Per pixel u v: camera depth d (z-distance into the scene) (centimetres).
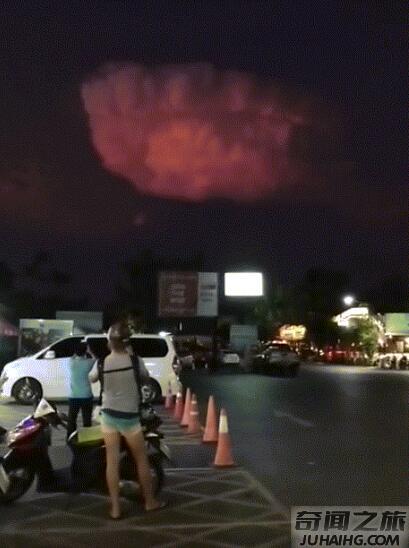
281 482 1136
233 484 1109
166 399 2225
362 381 3819
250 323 10612
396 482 1139
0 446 1367
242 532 857
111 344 899
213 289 7362
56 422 1005
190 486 1094
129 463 962
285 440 1571
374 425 1834
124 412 887
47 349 2336
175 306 7275
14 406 2277
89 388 1379
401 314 6875
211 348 6606
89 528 869
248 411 2177
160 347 2312
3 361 4828
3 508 959
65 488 989
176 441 1547
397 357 5684
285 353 4550
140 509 954
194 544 811
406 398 2653
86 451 969
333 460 1328
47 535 842
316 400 2562
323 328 9144
